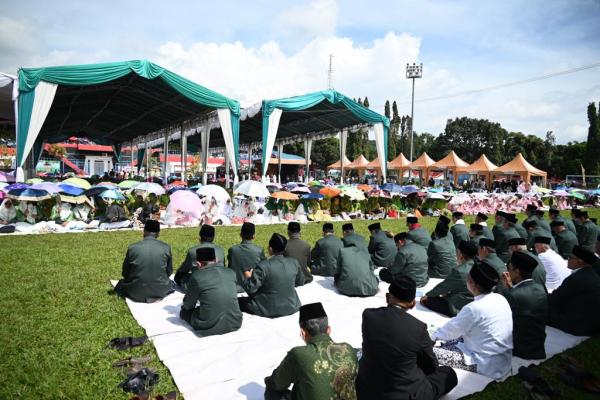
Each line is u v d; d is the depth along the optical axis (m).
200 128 24.75
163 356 4.41
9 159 41.84
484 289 4.20
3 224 11.80
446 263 7.71
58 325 5.11
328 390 2.75
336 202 17.61
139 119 27.81
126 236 11.30
